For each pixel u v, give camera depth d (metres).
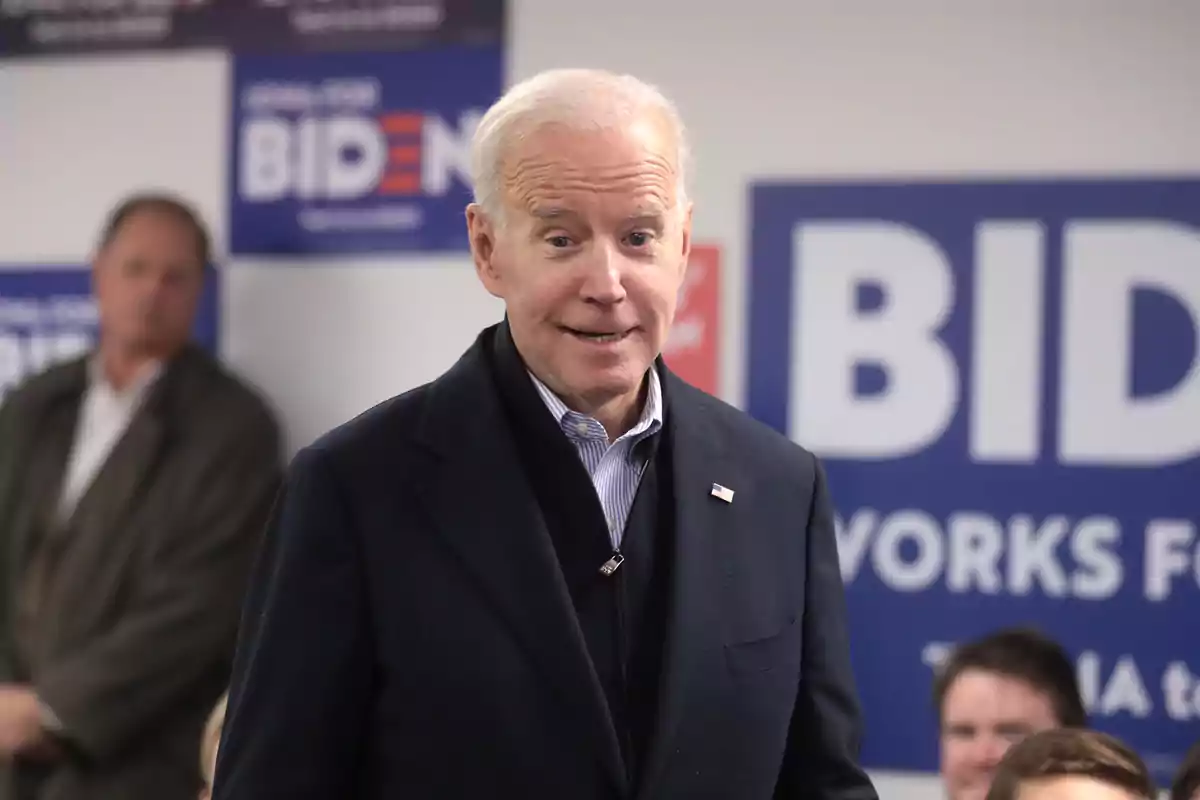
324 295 9.83
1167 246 9.02
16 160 10.19
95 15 10.11
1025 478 9.13
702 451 4.48
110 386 9.63
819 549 4.66
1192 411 8.98
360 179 9.82
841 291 9.32
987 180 9.19
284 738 3.92
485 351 4.52
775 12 9.38
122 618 9.12
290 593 4.02
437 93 9.74
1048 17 9.14
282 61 9.91
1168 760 8.95
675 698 4.07
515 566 4.07
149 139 10.05
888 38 9.28
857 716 4.55
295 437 9.82
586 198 3.95
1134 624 9.01
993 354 9.17
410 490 4.17
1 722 8.84
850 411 9.30
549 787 3.93
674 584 4.20
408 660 3.98
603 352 4.03
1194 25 9.01
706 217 9.44
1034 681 7.42
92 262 10.06
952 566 9.18
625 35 9.54
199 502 9.20
